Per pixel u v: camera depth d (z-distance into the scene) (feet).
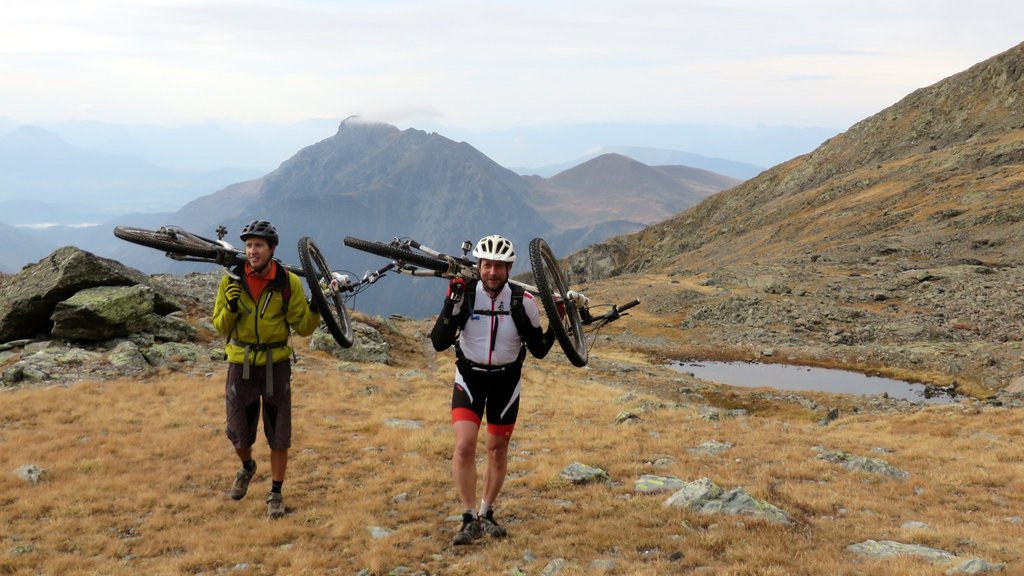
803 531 24.94
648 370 147.84
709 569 20.65
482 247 21.44
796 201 539.70
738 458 38.78
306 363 80.64
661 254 615.57
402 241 22.81
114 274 72.74
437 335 22.61
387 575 21.58
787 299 238.68
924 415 69.00
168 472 33.45
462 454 23.31
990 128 525.75
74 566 22.61
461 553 23.17
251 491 30.55
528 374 101.60
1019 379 121.39
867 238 359.87
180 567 22.38
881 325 201.26
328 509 28.14
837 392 142.00
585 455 36.94
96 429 42.34
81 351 64.59
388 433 43.32
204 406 49.88
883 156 582.76
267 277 26.30
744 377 160.76
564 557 22.29
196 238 26.08
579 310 25.59
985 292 224.12
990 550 22.81
